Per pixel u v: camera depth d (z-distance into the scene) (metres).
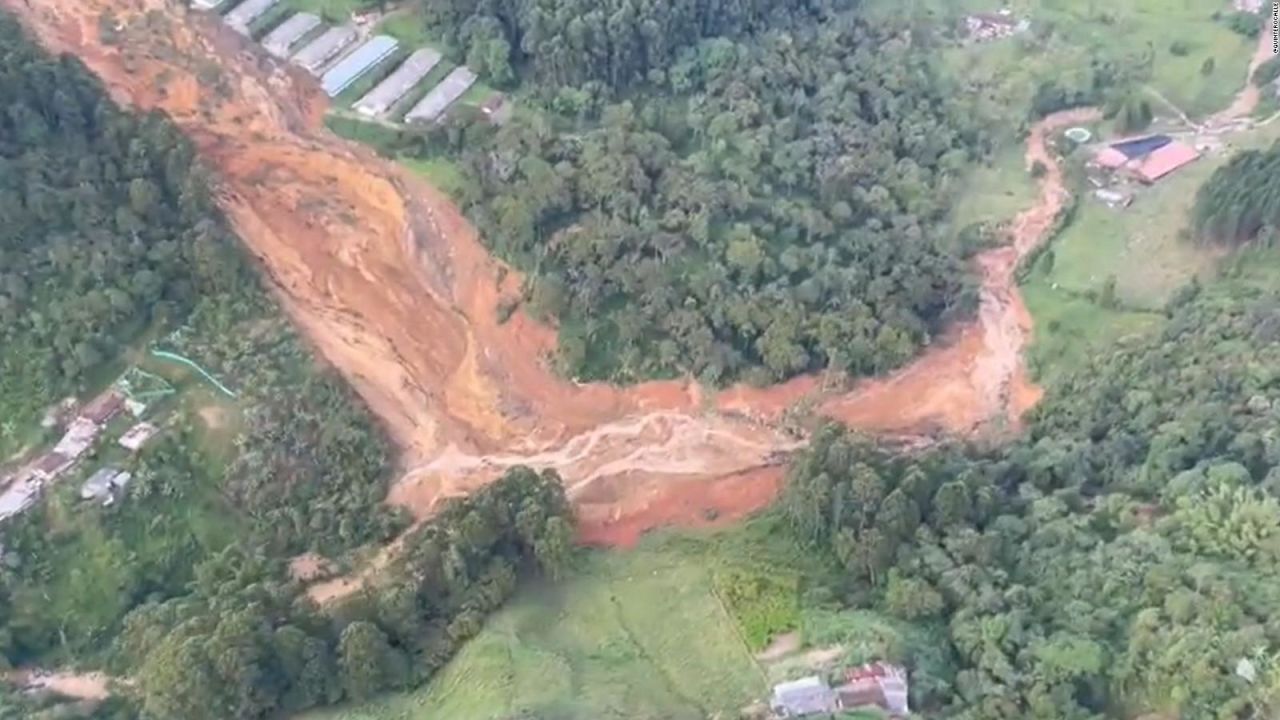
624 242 124.88
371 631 94.25
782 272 125.88
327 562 106.12
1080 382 116.56
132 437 109.25
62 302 111.94
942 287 128.75
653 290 122.31
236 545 106.62
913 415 119.56
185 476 108.50
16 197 113.19
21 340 110.69
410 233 127.12
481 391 119.12
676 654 95.31
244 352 115.44
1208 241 130.75
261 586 100.38
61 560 104.12
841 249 129.25
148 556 105.56
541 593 102.25
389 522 108.19
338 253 125.75
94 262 113.44
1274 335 110.38
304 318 121.25
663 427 118.31
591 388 120.62
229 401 112.38
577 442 116.88
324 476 110.44
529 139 133.62
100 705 96.75
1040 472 105.38
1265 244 125.12
